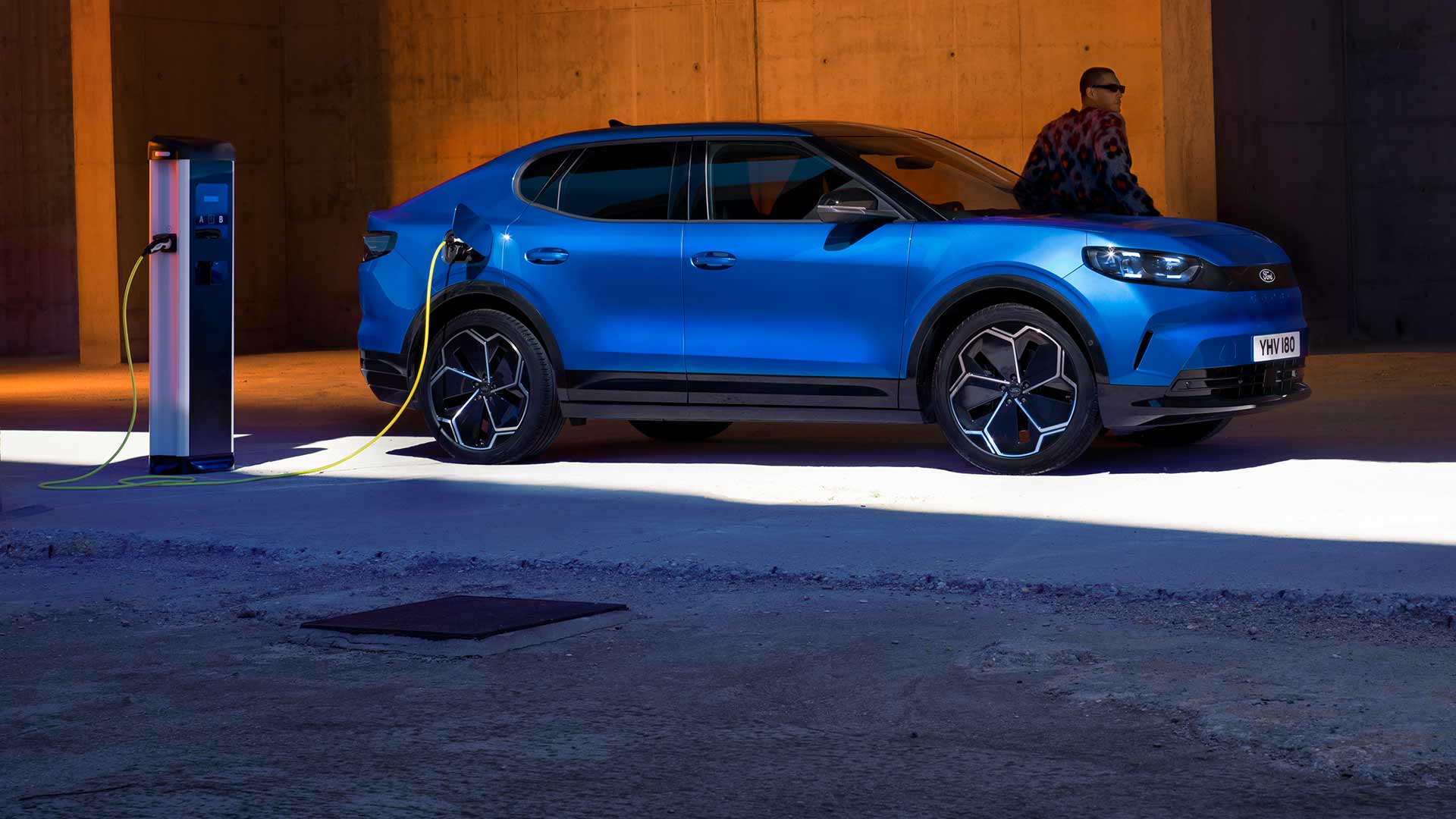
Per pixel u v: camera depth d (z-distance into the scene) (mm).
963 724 3666
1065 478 7402
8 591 5492
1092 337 7215
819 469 7984
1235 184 15773
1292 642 4336
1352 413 9953
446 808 3150
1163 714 3699
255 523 6555
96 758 3527
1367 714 3627
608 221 8156
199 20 19047
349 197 19750
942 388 7547
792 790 3223
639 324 8000
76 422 11453
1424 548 5391
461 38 19234
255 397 12977
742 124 8172
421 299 8539
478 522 6488
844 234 7637
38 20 21547
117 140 18266
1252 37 16234
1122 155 8812
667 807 3133
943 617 4750
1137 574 5137
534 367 8258
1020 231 7359
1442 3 17531
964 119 17266
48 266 21719
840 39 17594
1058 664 4172
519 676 4195
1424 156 17672
